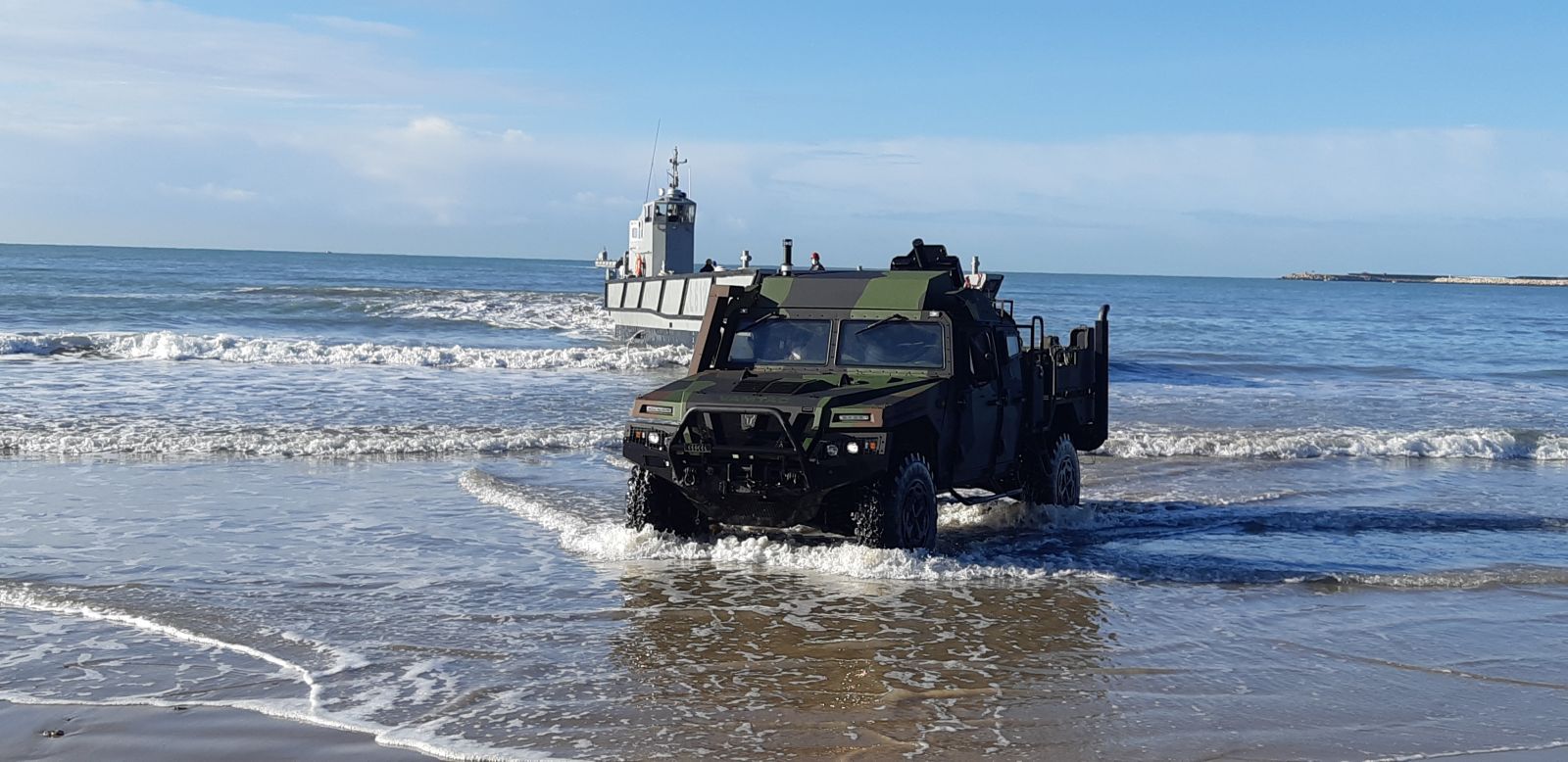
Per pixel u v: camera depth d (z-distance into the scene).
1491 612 8.62
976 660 7.16
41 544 9.64
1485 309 96.88
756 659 7.09
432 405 19.31
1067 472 12.15
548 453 15.36
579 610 8.09
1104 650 7.45
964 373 10.12
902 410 9.14
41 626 7.50
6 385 19.95
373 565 9.27
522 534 10.55
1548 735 6.12
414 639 7.37
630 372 26.70
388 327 40.22
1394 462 16.64
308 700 6.25
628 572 9.18
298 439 15.36
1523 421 20.98
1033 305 81.69
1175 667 7.14
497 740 5.74
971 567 9.35
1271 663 7.27
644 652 7.19
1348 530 11.65
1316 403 23.55
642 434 9.52
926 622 7.96
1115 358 36.00
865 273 10.66
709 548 9.79
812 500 9.23
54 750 5.52
